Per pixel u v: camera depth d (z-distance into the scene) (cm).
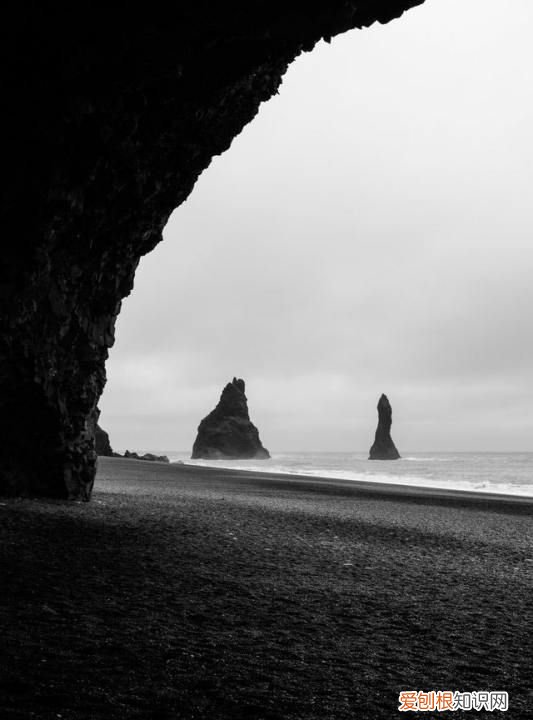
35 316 1655
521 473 9175
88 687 469
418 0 1236
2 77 1165
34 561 933
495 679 575
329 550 1340
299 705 477
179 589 848
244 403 18962
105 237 1842
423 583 1037
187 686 494
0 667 489
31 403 1759
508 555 1433
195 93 1585
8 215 1395
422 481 6206
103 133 1464
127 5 1102
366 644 663
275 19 1198
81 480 2017
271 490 3641
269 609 784
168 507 2048
